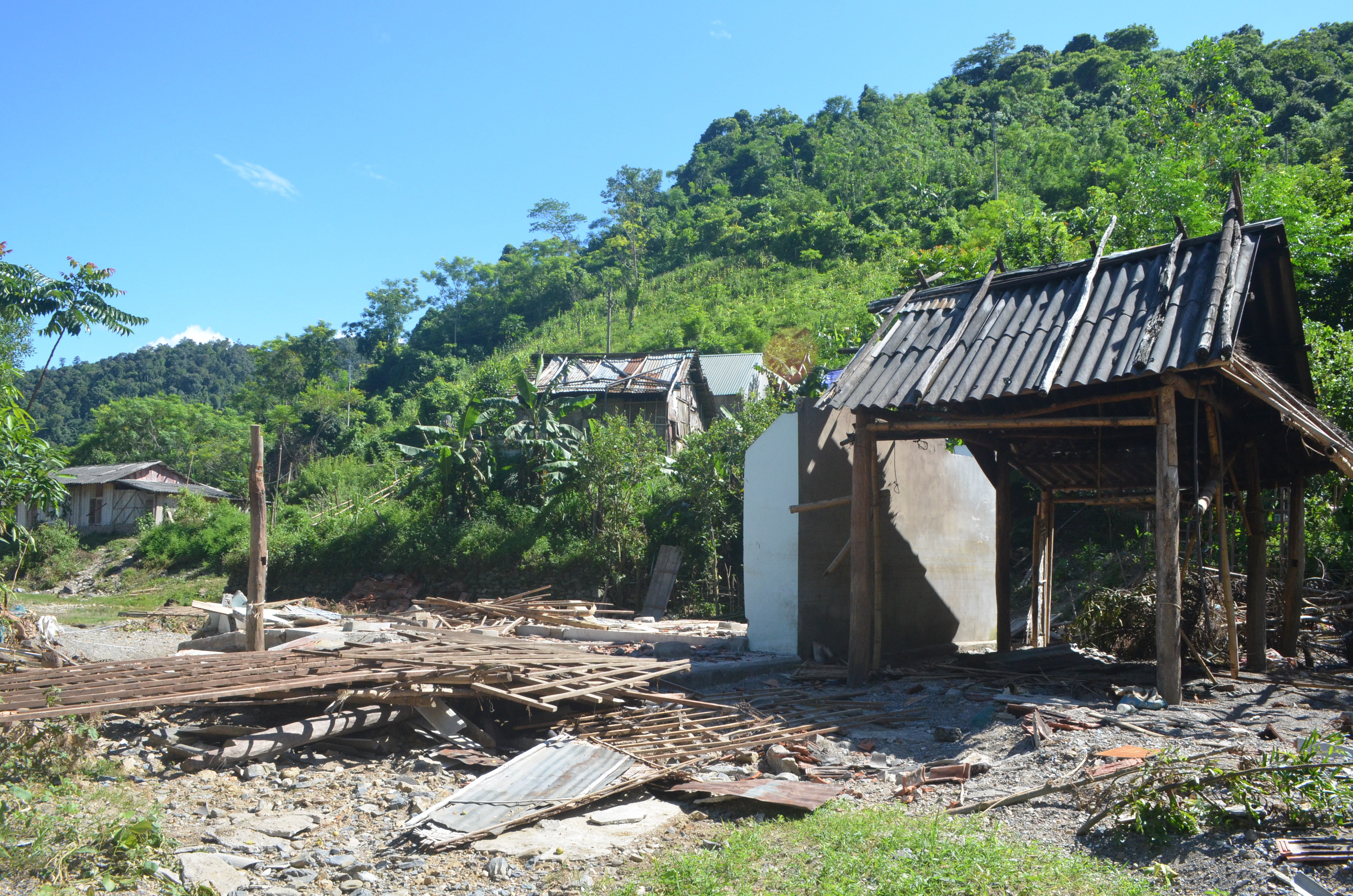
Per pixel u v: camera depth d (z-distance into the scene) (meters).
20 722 6.17
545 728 7.79
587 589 21.06
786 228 73.56
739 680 10.69
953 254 22.14
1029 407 9.98
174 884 4.50
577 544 21.50
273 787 6.35
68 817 5.07
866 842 4.88
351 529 25.25
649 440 22.78
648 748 7.07
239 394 65.31
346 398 55.78
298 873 4.82
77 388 101.50
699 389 31.53
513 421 25.50
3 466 10.27
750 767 6.86
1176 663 8.10
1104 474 12.55
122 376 106.69
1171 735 7.04
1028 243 21.23
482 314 79.81
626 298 69.69
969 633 14.46
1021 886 4.23
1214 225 19.20
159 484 38.34
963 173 72.38
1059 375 8.47
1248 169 21.20
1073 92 90.62
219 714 7.73
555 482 22.78
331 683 7.33
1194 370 8.30
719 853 4.96
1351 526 13.95
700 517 20.66
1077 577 18.34
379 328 83.50
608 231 99.00
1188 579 10.65
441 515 24.28
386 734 7.54
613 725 7.83
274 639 12.47
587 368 29.64
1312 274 17.72
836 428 12.59
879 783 6.48
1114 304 8.99
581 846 5.19
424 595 22.61
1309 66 62.03
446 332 79.06
